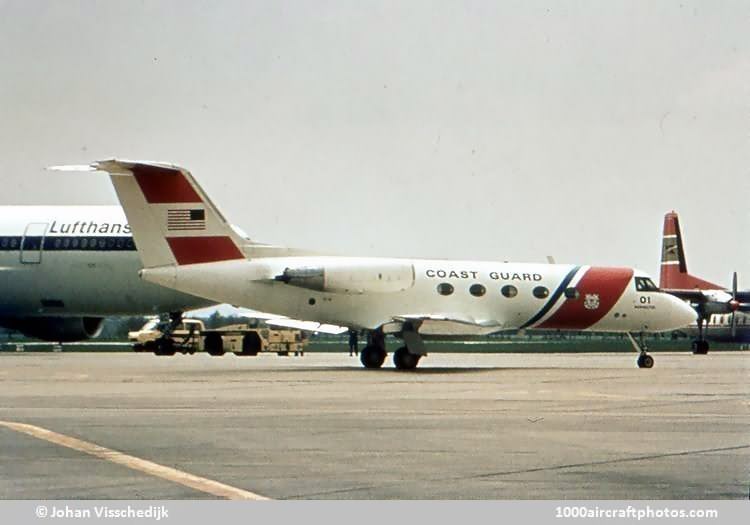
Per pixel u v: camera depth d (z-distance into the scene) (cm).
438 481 1997
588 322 6600
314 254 6131
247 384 4653
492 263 6488
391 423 2916
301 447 2427
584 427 2834
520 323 6494
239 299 5941
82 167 5684
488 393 4088
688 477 2048
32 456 2283
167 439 2558
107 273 7625
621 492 1902
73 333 8469
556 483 1980
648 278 6712
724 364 7588
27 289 7738
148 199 5816
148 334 9950
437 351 12200
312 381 4894
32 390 4203
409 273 6231
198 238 5869
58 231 7712
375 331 6241
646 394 4075
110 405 3462
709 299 10775
